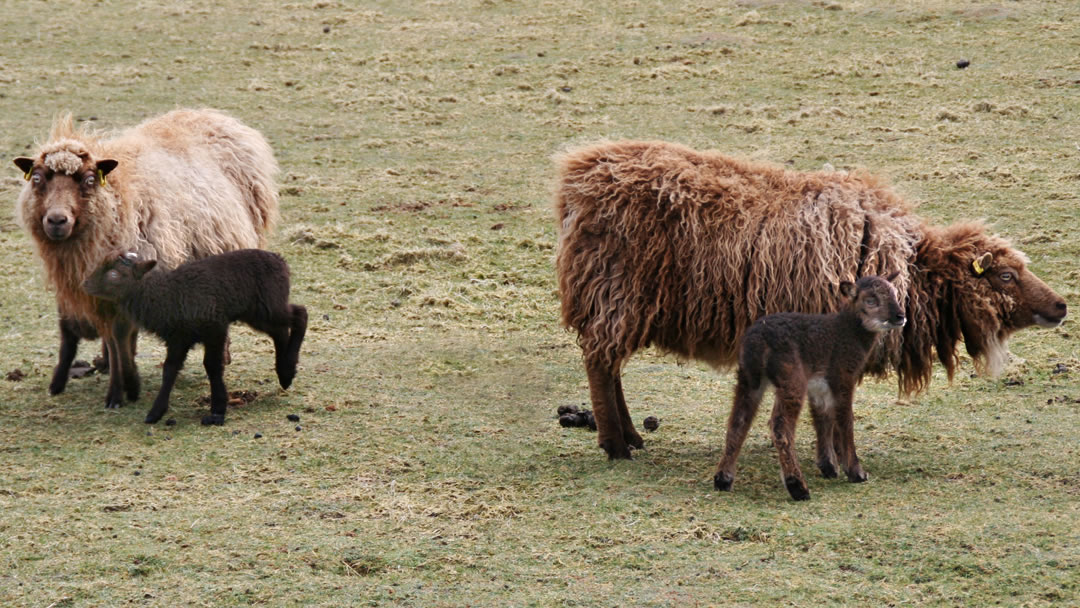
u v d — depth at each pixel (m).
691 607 7.10
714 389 11.95
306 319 11.54
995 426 10.46
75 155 10.87
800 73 22.84
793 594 7.21
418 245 16.56
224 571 7.68
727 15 26.36
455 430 10.62
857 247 9.59
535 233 17.02
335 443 10.23
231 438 10.34
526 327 14.15
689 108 21.38
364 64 24.58
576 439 10.44
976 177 17.89
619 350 9.73
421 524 8.44
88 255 11.02
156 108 22.09
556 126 21.06
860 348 8.84
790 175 10.02
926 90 21.72
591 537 8.13
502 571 7.65
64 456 9.88
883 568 7.52
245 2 28.95
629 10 27.16
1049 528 7.96
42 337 13.62
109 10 28.47
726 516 8.40
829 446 9.30
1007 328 9.86
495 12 27.62
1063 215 16.45
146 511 8.68
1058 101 20.86
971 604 7.03
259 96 22.91
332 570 7.71
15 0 29.16
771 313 9.56
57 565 7.75
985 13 25.28
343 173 19.36
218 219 12.25
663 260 9.62
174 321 10.55
